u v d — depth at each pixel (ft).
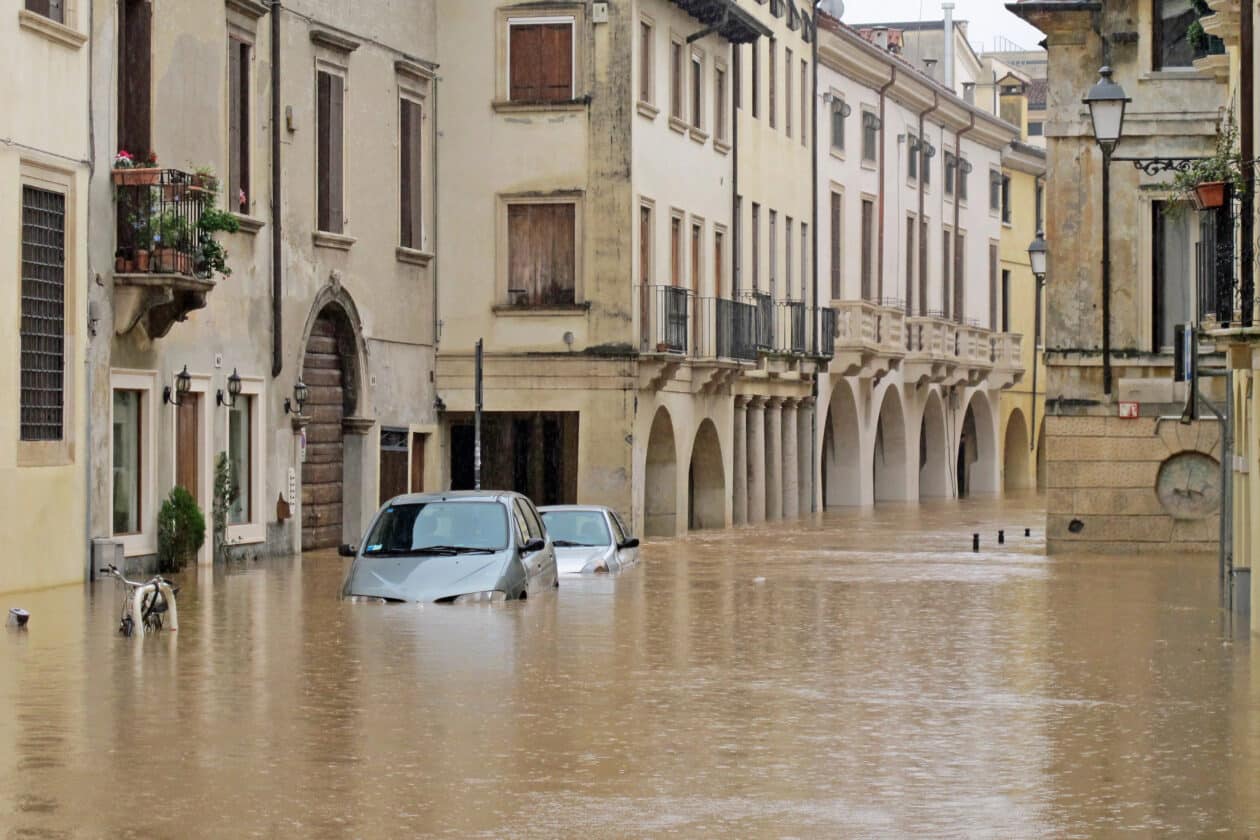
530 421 186.70
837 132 264.52
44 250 116.78
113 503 126.31
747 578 134.31
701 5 198.18
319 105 156.56
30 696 68.69
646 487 195.21
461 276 180.14
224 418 139.74
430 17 178.40
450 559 105.09
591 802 50.70
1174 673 78.74
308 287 153.07
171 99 132.26
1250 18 99.14
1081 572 144.77
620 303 178.70
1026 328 358.84
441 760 56.39
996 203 341.00
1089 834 47.39
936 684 74.59
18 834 46.60
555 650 83.51
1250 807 50.70
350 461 162.91
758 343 219.00
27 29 114.01
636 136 181.47
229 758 56.39
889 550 173.99
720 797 51.49
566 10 179.22
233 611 100.68
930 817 49.21
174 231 124.88
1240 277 95.20
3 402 111.86
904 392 291.38
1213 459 171.32
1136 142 171.94
